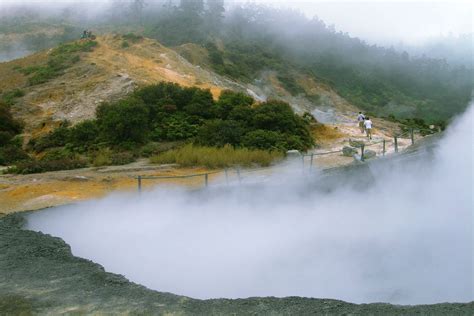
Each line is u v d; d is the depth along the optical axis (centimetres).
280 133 2062
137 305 545
